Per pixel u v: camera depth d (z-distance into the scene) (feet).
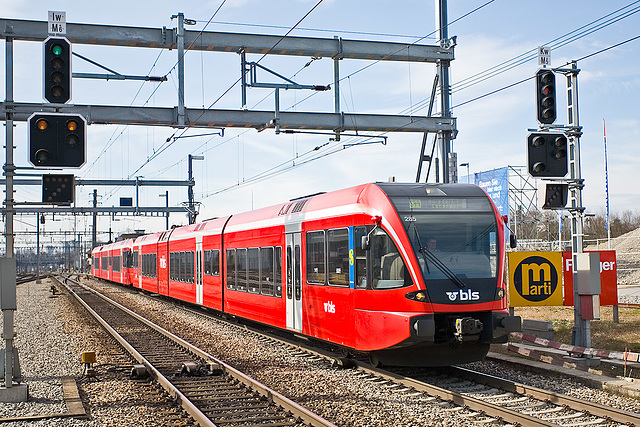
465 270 37.37
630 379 34.17
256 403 32.12
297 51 67.62
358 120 70.90
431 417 28.91
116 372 41.42
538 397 31.42
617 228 245.24
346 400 32.22
